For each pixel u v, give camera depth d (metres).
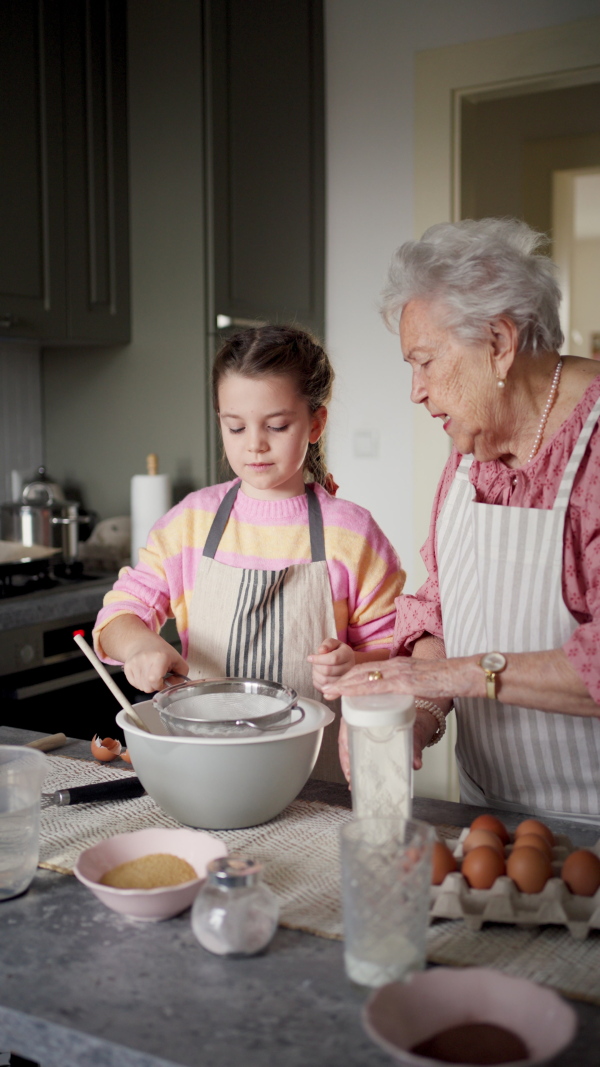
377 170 2.84
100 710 2.41
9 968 0.75
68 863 0.93
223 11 2.49
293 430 1.34
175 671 1.24
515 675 0.97
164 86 2.54
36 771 0.88
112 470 2.78
